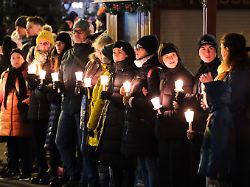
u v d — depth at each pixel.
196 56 17.56
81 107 14.65
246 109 10.88
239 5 17.42
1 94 17.30
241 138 10.84
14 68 17.12
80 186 15.12
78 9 31.61
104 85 13.56
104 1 17.61
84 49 15.32
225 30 17.47
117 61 13.63
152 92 12.79
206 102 10.89
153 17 17.36
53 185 15.82
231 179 10.71
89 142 14.17
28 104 16.89
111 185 13.91
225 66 11.19
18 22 19.59
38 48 16.38
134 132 12.93
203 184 12.34
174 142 12.31
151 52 13.07
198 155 12.05
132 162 13.70
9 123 17.02
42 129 16.50
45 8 31.14
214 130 10.67
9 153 17.52
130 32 18.38
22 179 17.06
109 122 13.60
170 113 12.26
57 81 15.09
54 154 16.17
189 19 17.52
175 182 12.38
